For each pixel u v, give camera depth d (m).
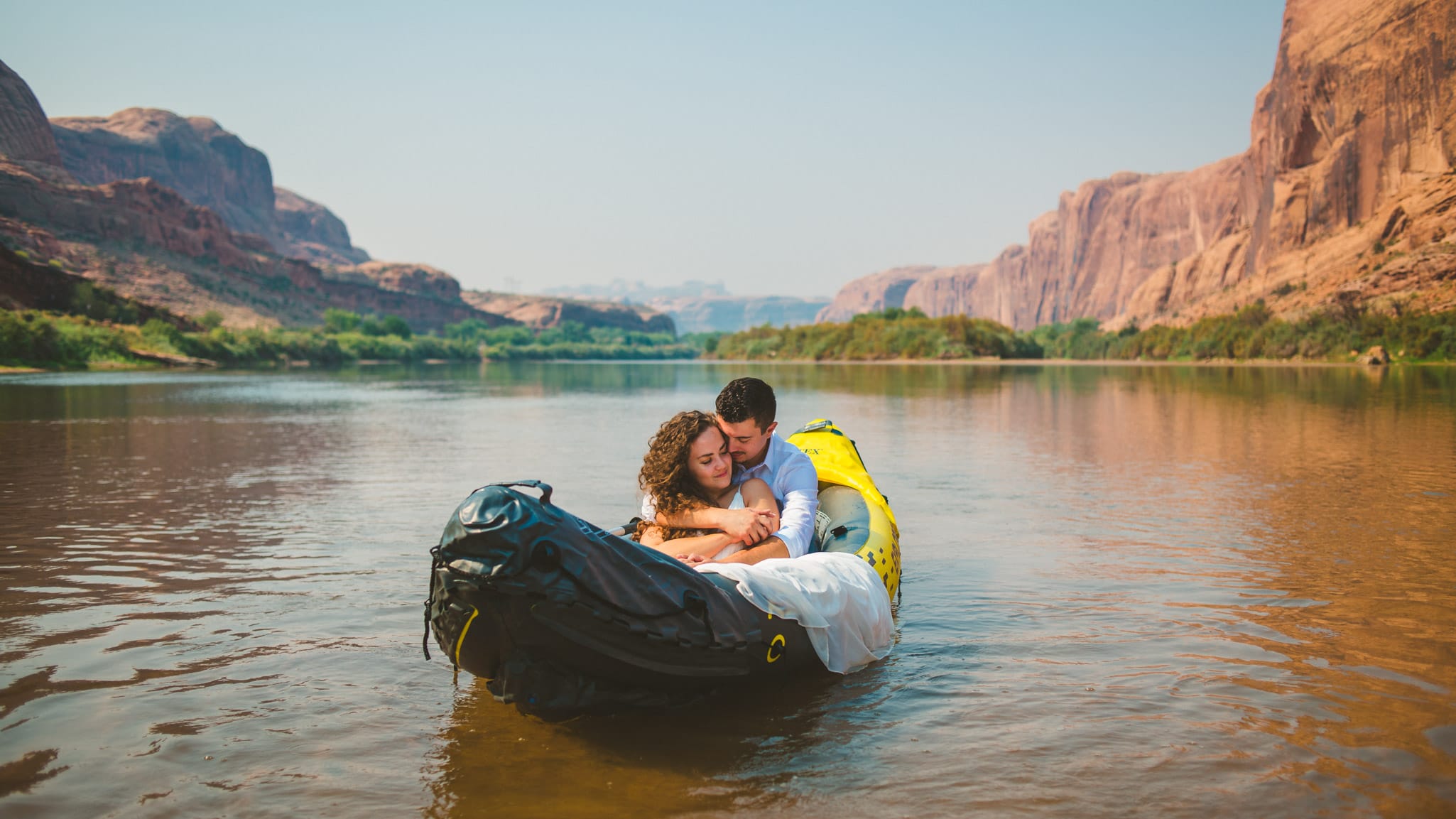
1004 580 6.13
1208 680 4.20
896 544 5.28
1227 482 10.45
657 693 3.82
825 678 4.30
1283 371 54.16
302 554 6.92
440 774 3.32
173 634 4.96
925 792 3.15
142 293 143.50
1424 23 102.31
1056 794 3.12
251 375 60.72
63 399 28.36
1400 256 85.19
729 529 4.30
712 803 3.09
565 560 3.44
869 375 56.84
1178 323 125.81
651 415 23.03
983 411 23.14
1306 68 119.62
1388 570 6.21
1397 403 23.81
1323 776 3.22
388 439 16.34
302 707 3.97
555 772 3.34
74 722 3.79
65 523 8.16
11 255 82.88
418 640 4.89
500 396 33.09
